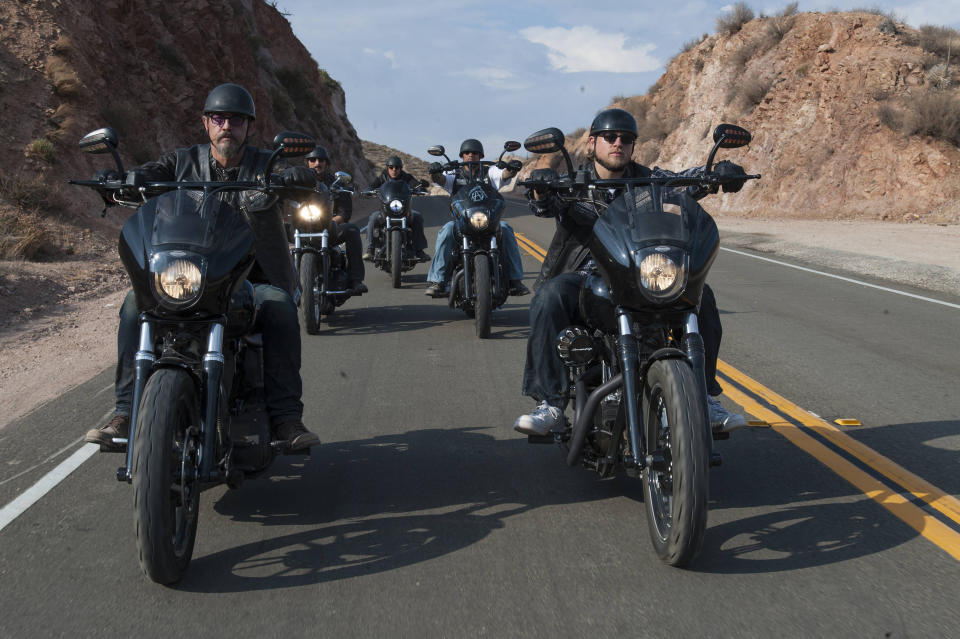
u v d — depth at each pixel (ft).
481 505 15.12
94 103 67.77
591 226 15.58
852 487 15.76
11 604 11.62
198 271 12.16
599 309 14.21
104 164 65.51
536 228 82.94
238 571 12.59
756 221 91.09
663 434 13.00
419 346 29.30
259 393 14.98
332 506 15.17
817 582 11.94
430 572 12.43
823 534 13.62
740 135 15.10
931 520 14.14
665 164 138.51
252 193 14.90
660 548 12.51
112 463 17.57
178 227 12.60
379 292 42.75
